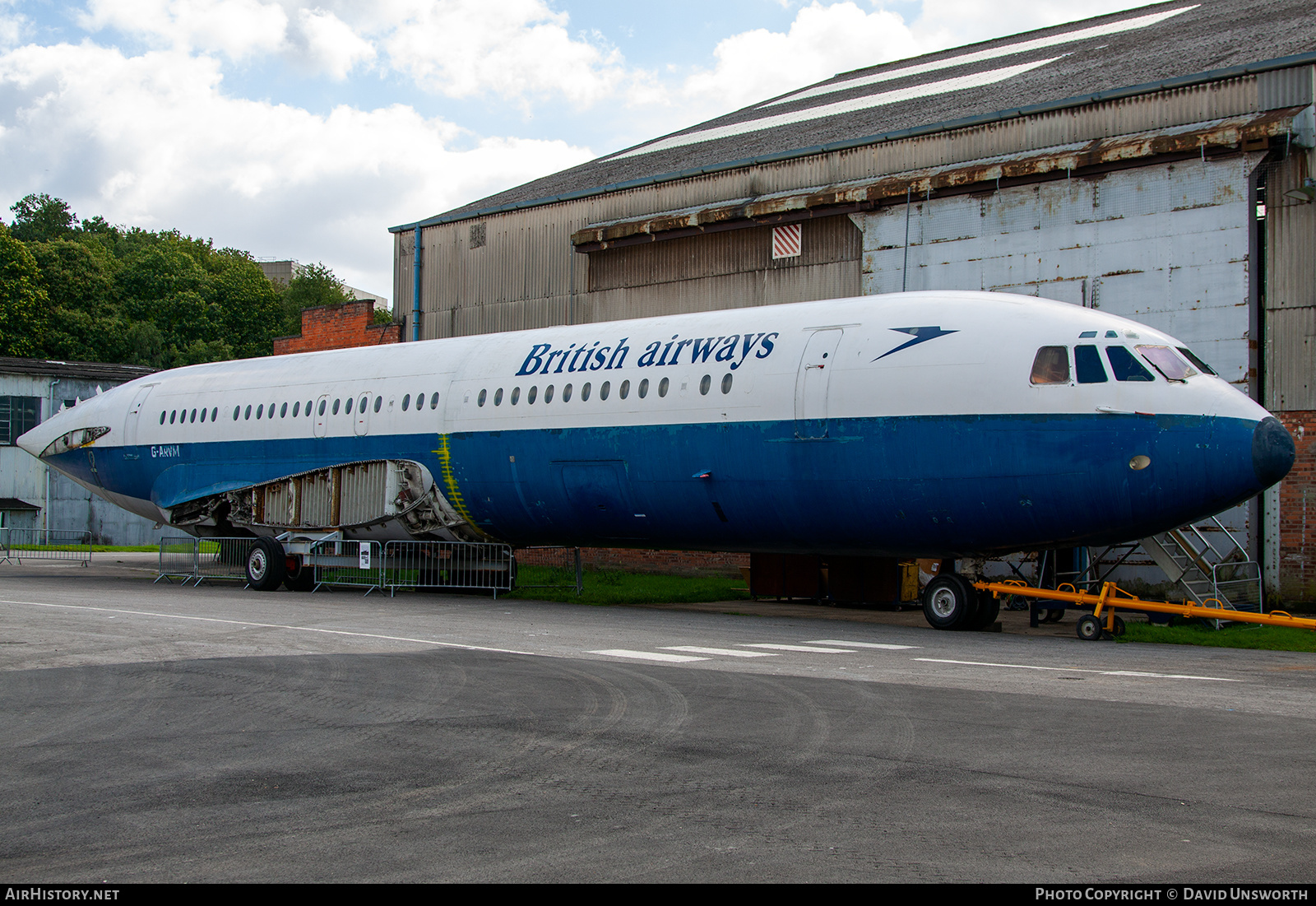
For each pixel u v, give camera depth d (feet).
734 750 27.27
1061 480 54.70
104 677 38.52
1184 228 77.56
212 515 94.02
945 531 59.06
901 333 60.29
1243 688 37.96
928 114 98.99
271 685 36.81
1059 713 32.24
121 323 281.33
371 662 42.50
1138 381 54.29
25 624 56.03
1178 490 53.26
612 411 70.33
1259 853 19.24
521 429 74.90
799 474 62.23
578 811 21.86
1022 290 84.58
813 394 61.62
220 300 332.80
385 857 19.03
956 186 87.40
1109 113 82.74
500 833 20.45
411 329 126.41
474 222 122.21
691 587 91.66
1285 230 74.74
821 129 110.32
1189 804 22.35
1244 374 74.59
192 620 58.29
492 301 120.06
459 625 56.90
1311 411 73.26
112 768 25.52
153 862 18.86
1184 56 90.22
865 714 31.94
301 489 87.51
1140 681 39.32
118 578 99.19
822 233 95.86
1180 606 56.08
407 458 81.25
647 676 39.06
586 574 103.24
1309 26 87.81
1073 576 77.61
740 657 45.01
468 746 27.66
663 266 106.32
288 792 23.34
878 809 21.99
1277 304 74.84
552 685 37.09
